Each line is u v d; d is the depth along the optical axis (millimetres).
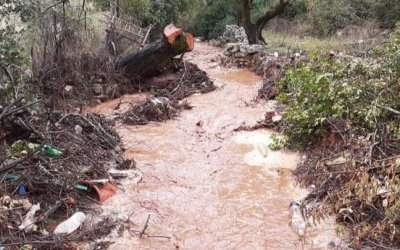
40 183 3758
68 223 3395
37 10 6109
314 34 13008
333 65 4754
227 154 4922
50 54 6863
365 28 11633
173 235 3436
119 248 3242
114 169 4445
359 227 3271
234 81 8133
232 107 6547
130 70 7543
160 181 4301
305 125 4824
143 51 7426
